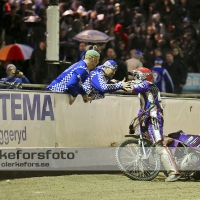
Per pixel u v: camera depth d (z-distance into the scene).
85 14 37.62
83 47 33.38
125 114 24.25
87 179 21.58
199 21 43.66
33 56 32.28
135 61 33.31
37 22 35.34
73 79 21.88
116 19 38.38
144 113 21.94
